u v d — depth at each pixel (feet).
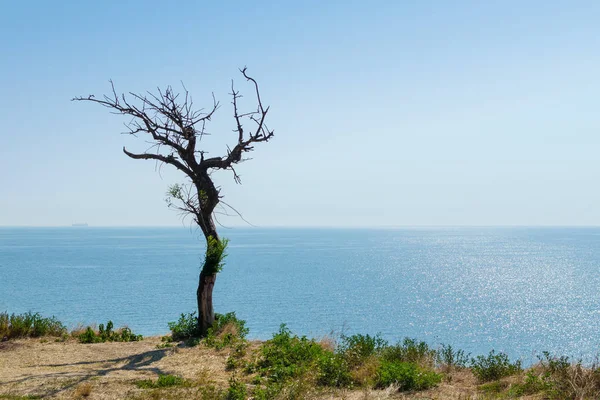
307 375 43.70
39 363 52.01
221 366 49.93
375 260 583.99
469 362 53.36
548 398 37.55
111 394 38.88
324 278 377.09
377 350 55.01
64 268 431.02
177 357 53.88
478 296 301.84
